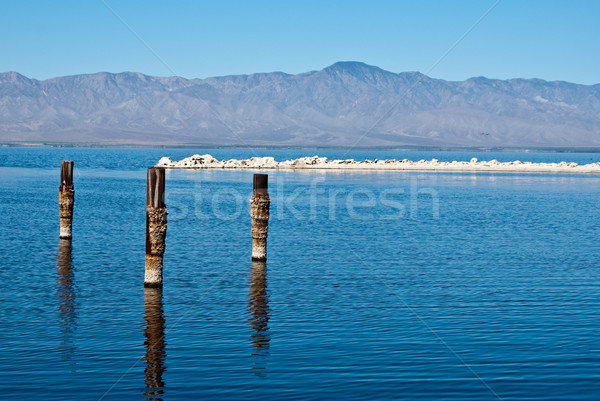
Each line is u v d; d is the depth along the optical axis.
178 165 108.69
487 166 121.19
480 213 51.00
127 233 38.25
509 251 33.38
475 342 18.83
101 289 24.77
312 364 17.22
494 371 16.78
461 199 62.69
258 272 27.98
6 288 24.73
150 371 16.77
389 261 30.55
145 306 22.48
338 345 18.59
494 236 38.72
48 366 17.05
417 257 31.59
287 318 21.14
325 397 15.35
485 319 20.98
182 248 33.88
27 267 28.52
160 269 24.83
